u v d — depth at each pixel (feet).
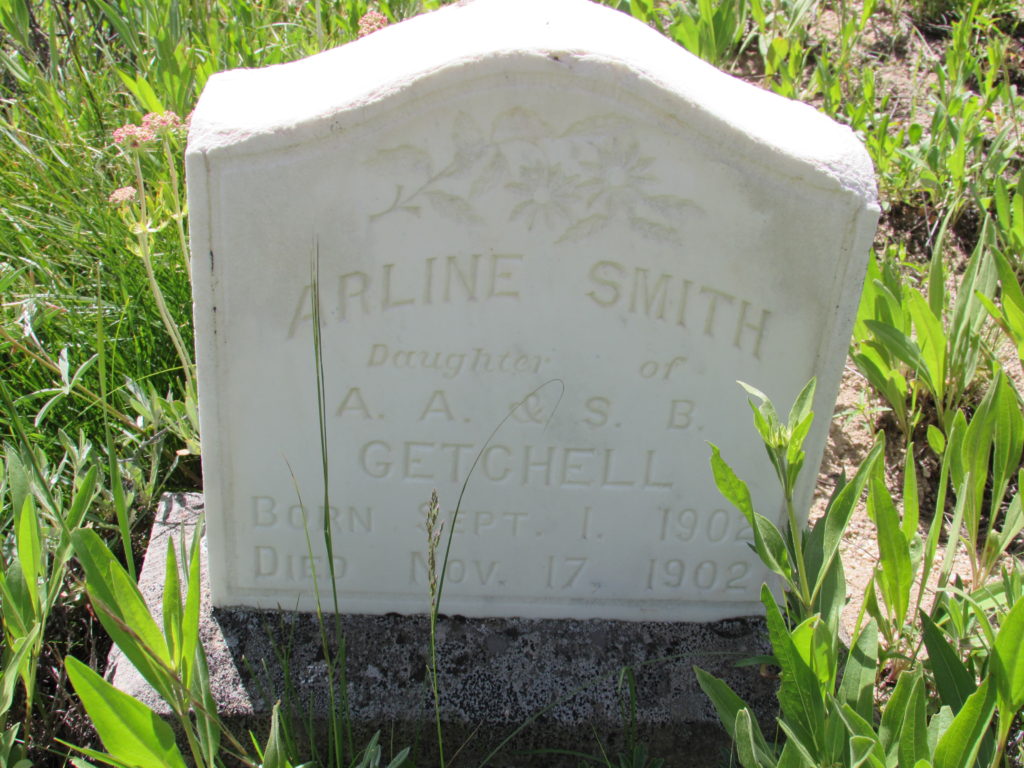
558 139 2.29
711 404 2.60
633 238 2.40
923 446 3.41
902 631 2.64
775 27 4.81
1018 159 4.23
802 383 2.56
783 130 2.37
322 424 2.24
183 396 3.42
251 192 2.30
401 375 2.53
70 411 3.26
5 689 2.30
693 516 2.74
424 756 2.62
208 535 2.68
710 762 2.64
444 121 2.26
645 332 2.50
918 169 4.09
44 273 3.52
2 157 3.97
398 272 2.41
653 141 2.30
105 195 3.83
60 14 4.75
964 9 4.93
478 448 2.63
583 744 2.62
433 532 2.72
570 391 2.57
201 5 4.61
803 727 2.22
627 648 2.77
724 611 2.86
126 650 2.04
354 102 2.24
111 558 2.01
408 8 4.62
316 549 2.72
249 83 2.42
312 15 4.80
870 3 4.50
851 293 2.45
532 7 2.43
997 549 2.81
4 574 2.39
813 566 2.47
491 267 2.42
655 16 4.39
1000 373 2.62
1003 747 2.31
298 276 2.39
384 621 2.79
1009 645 2.13
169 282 3.48
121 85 4.45
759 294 2.46
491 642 2.76
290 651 2.68
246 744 2.58
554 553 2.78
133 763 2.06
